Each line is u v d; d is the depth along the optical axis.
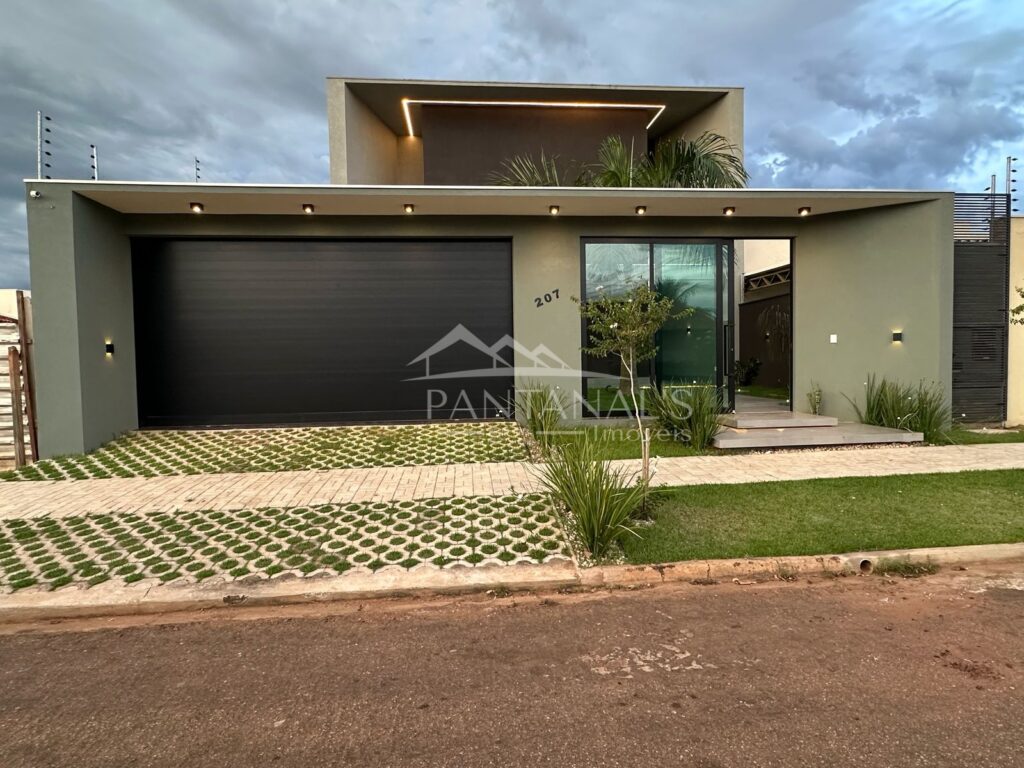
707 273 9.84
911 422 8.35
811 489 5.75
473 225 9.23
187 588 3.85
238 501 5.64
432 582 3.93
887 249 9.08
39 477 6.60
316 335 9.22
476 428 8.96
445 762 2.22
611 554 4.32
